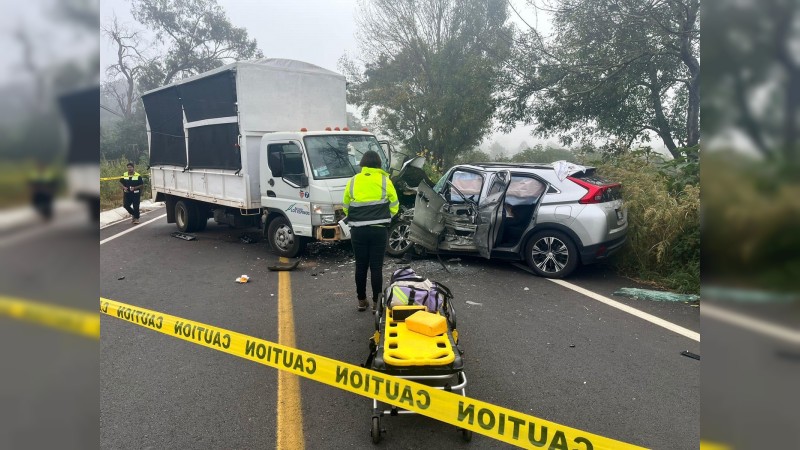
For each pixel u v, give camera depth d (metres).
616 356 4.34
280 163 7.77
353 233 5.43
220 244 9.80
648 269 7.00
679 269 6.77
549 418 3.36
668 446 3.04
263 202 8.37
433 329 3.30
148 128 11.48
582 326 5.07
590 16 14.09
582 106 15.87
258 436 3.18
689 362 4.21
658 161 8.84
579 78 15.32
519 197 7.12
